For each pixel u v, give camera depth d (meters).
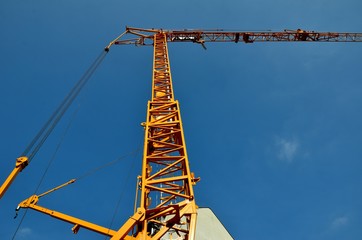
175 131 21.72
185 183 18.42
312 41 65.00
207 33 57.69
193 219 15.06
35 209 17.64
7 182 16.11
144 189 17.11
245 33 60.66
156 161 19.97
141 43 52.88
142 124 22.62
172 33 54.75
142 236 14.45
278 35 62.72
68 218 17.33
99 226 17.03
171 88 28.30
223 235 26.89
